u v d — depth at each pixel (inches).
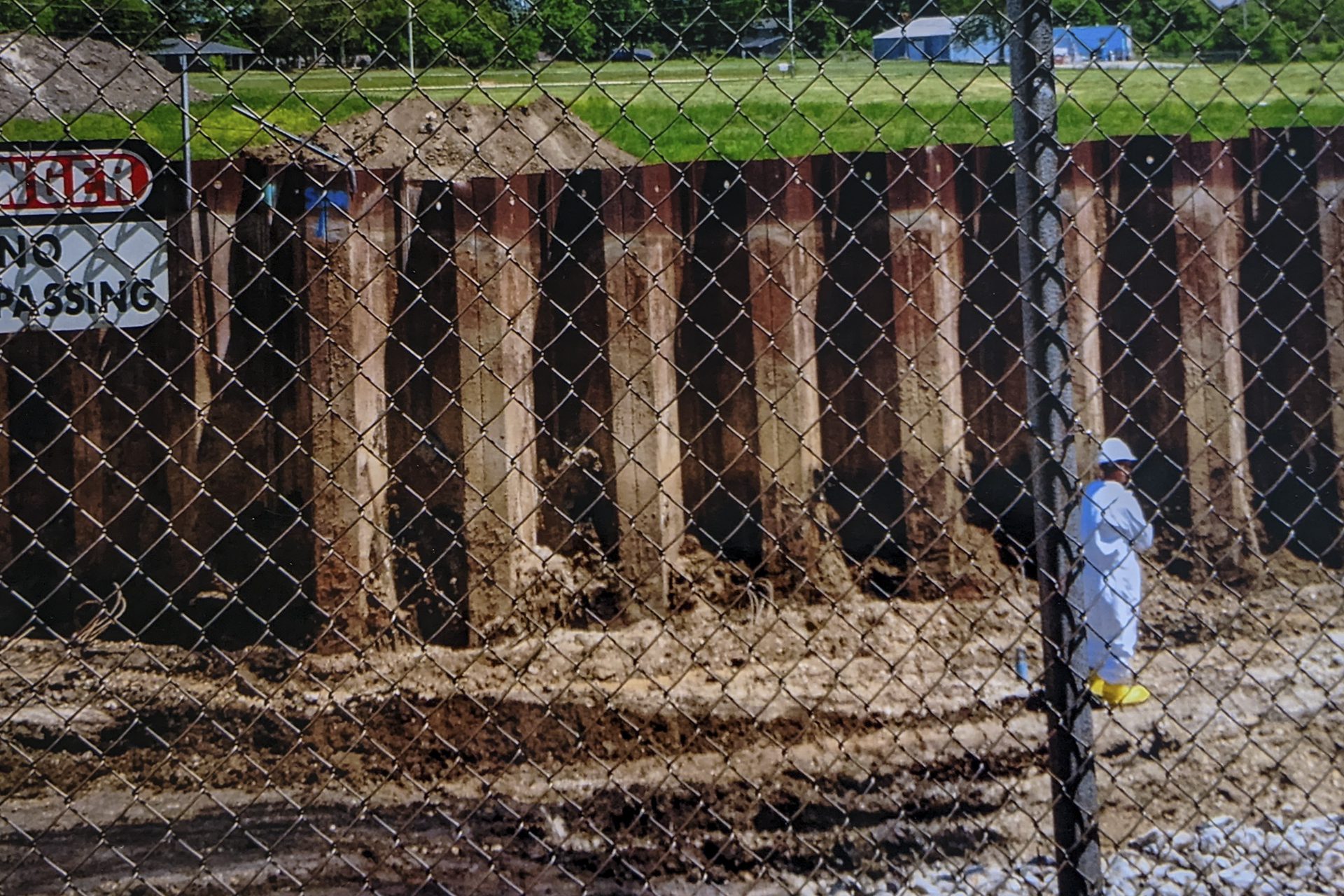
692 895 182.1
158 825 197.8
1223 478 292.4
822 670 245.4
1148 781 201.9
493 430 261.1
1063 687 103.5
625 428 268.8
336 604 254.5
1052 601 103.4
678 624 267.3
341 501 255.9
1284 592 287.4
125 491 263.1
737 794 205.2
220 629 257.3
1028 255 103.8
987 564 281.0
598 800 207.3
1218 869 160.4
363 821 202.8
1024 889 157.6
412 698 235.0
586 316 270.4
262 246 252.7
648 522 269.3
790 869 187.9
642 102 396.8
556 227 271.3
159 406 261.0
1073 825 103.0
